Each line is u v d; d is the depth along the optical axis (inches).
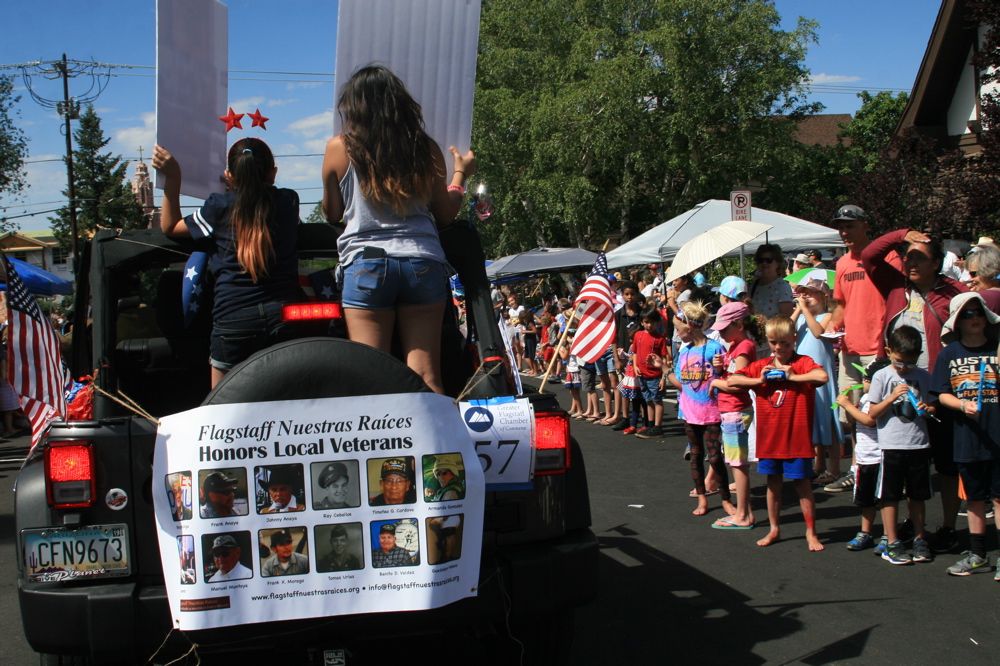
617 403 415.2
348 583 98.8
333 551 98.7
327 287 139.8
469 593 101.6
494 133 1371.8
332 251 154.6
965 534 213.0
